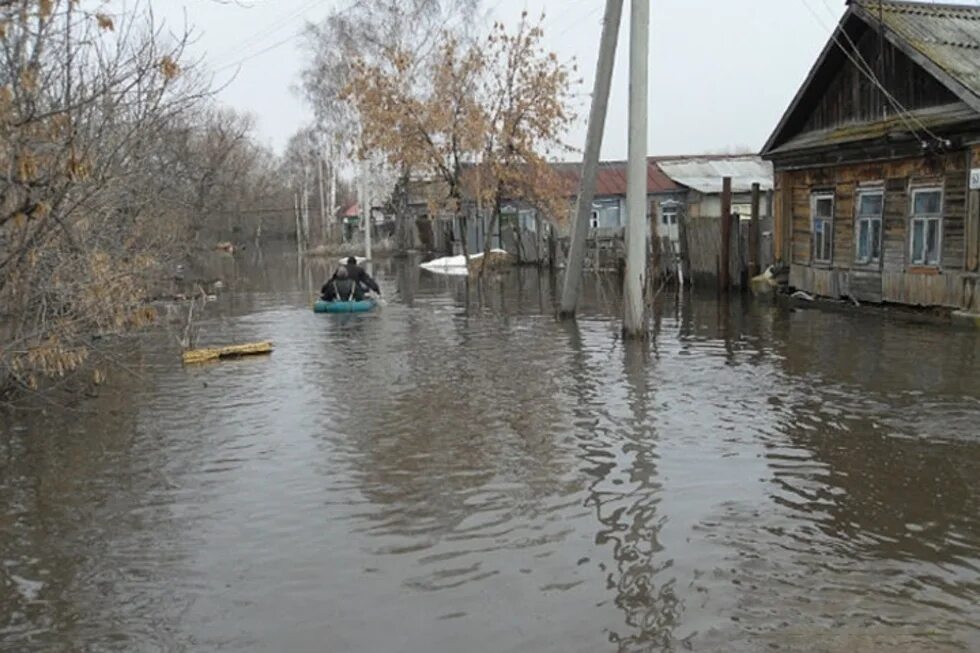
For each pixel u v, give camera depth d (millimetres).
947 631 4512
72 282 9430
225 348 13617
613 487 6836
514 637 4562
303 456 7945
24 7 5883
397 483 7094
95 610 5008
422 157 28422
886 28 16312
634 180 13719
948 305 15305
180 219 21016
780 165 20172
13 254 7652
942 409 9031
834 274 18453
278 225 72875
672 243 24062
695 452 7711
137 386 11305
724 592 5008
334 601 5043
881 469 7152
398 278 30781
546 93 28203
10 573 5527
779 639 4465
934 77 15195
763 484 6840
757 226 20672
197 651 4531
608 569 5355
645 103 13594
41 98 7234
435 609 4906
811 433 8250
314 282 30047
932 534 5809
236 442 8484
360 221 60594
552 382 10906
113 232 11570
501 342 14500
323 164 56188
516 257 35438
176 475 7492
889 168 16781
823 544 5668
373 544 5859
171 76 7902
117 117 9203
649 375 11195
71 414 9781
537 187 28859
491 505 6520
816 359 12055
